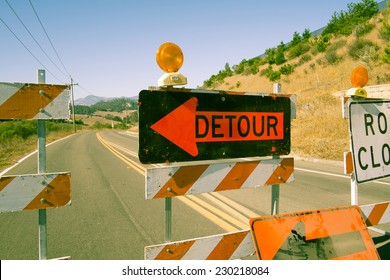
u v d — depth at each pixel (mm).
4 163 11914
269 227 2678
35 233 4684
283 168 3068
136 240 4309
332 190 7023
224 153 2752
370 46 23172
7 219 5383
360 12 32750
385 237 4199
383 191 6801
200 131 2629
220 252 2607
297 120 18422
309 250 2738
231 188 2764
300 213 2816
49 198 2312
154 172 2402
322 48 33125
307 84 26281
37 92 2273
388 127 3566
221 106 2736
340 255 2820
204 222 4996
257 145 2955
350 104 3277
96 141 26266
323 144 13133
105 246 4102
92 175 9375
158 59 2389
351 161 3299
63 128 52125
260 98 2973
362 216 3051
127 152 16547
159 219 5219
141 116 2352
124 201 6375
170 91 2479
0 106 2178
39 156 2311
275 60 42531
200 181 2598
